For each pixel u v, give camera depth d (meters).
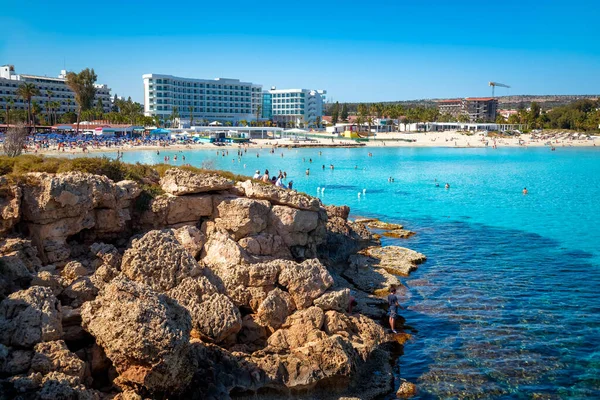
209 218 26.31
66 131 165.62
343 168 109.94
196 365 16.05
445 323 24.73
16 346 14.86
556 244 41.25
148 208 25.20
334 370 18.02
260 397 17.12
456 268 34.12
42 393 13.09
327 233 34.69
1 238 20.55
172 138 170.62
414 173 100.62
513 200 66.12
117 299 15.37
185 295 19.00
